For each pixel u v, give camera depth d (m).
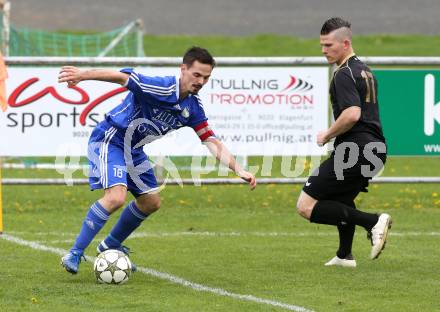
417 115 28.12
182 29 77.94
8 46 37.38
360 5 84.56
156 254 21.52
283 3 85.62
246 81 28.16
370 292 17.45
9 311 15.60
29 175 35.31
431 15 81.25
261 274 19.19
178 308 15.93
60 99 28.11
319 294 17.23
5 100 24.22
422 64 27.95
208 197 31.36
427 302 16.61
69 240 23.38
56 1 83.56
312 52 67.69
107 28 76.81
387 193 32.62
